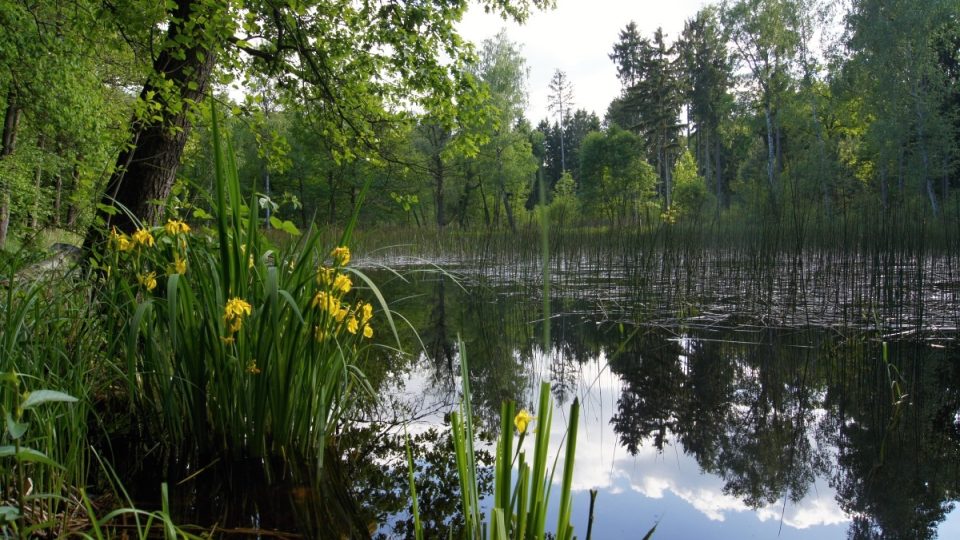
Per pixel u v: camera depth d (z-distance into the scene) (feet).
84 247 11.64
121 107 32.81
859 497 7.82
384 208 101.55
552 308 23.07
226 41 15.92
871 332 17.26
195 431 8.25
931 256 26.37
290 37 18.56
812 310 20.24
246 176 94.73
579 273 29.99
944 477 8.34
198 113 14.51
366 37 19.70
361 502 7.43
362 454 8.95
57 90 25.55
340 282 8.04
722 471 8.76
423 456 8.99
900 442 9.70
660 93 134.92
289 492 7.45
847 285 21.76
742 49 91.56
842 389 12.57
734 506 7.61
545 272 2.71
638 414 11.31
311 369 8.27
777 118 87.15
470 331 19.53
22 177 30.83
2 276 8.26
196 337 8.09
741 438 10.07
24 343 7.38
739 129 105.70
